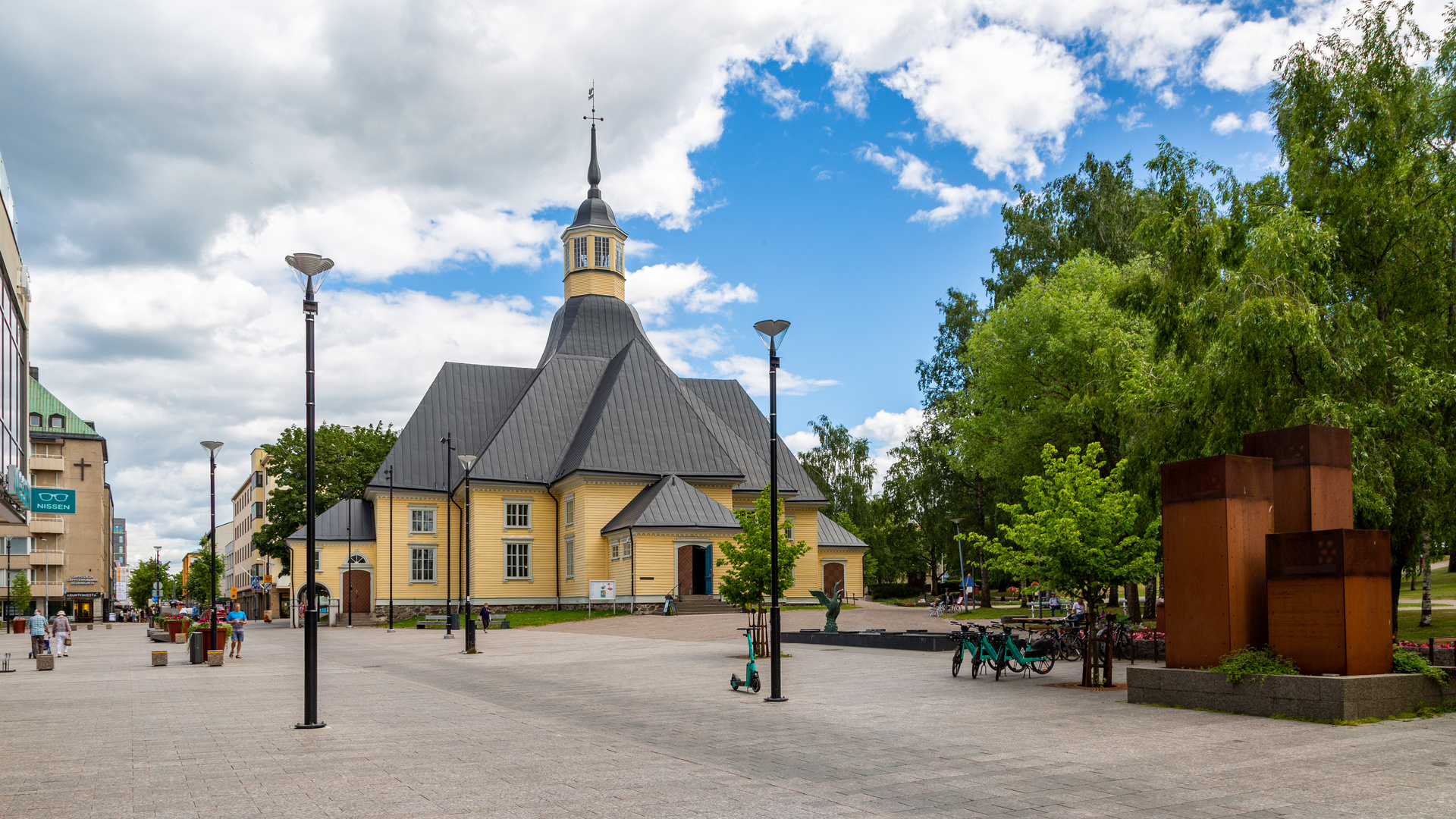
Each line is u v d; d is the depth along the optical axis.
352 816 8.38
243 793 9.33
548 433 58.34
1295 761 10.74
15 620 60.81
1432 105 21.55
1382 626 14.18
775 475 17.91
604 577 52.28
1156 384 24.41
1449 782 9.61
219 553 162.62
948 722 14.04
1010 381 41.09
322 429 72.81
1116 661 23.30
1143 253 41.94
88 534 98.25
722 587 26.34
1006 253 53.94
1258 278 19.66
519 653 29.80
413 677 22.45
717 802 8.89
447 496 58.44
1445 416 19.64
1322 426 15.45
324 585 58.66
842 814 8.45
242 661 29.06
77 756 11.55
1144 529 26.02
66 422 99.44
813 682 19.72
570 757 11.32
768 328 18.34
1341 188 21.30
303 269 14.77
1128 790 9.35
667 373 59.94
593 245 66.31
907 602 69.81
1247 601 15.08
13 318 40.38
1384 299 21.36
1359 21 21.72
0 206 36.25
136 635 56.53
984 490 57.50
